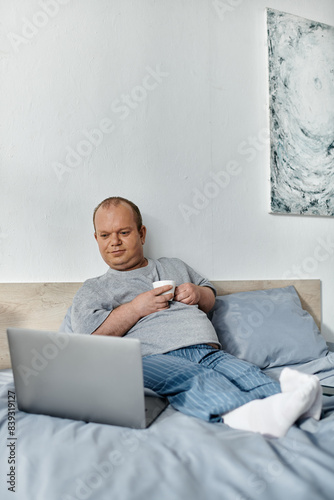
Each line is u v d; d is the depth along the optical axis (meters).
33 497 0.66
